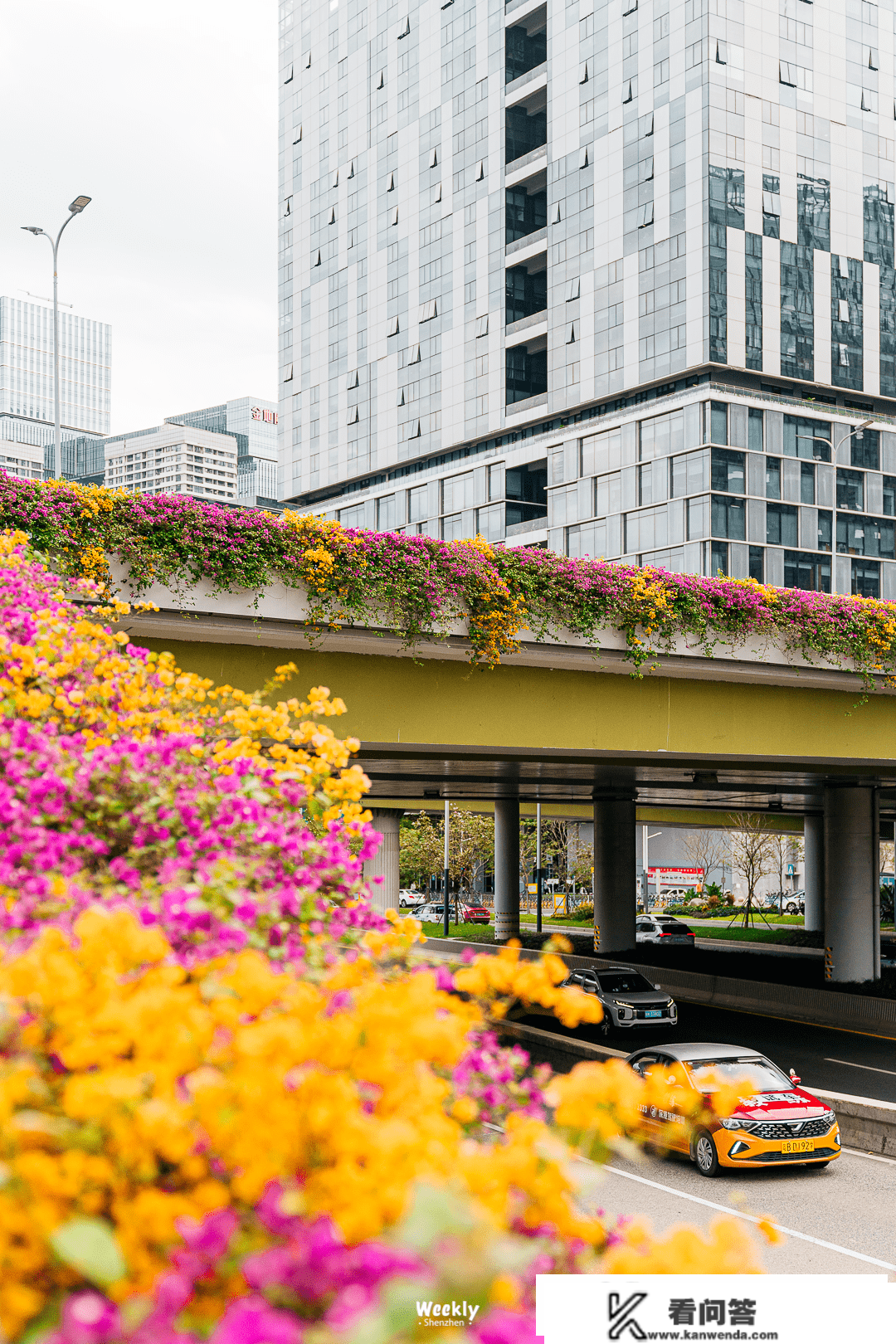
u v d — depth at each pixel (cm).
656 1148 1557
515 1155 301
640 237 7050
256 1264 223
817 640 1928
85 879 472
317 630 1462
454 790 4444
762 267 6831
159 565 1323
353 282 9525
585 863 7894
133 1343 202
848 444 7138
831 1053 2412
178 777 547
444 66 8644
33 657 661
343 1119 280
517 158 8119
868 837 3145
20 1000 303
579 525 7444
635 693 1866
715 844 8931
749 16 6875
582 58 7494
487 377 8150
